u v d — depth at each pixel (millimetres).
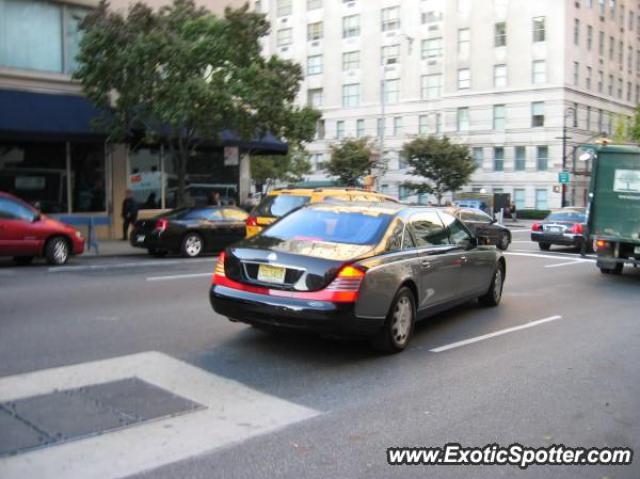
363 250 6805
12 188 19812
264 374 6207
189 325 8172
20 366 6188
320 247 6820
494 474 4172
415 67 58594
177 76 18078
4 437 4461
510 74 53438
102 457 4211
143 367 6285
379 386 5934
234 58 18672
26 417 4852
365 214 7512
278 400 5469
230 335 7680
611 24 57812
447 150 49625
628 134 45938
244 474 4031
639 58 63562
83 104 20453
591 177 14586
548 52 51625
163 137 20656
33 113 19062
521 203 53562
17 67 19625
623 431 4969
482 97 54781
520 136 53188
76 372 6047
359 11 61562
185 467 4105
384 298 6746
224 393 5598
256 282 6691
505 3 53375
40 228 14500
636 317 9719
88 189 21547
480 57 54781
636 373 6590
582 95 53469
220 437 4613
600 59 55938
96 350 6844
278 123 19734
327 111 64000
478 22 54719
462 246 8750
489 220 22625
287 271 6527
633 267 16766
